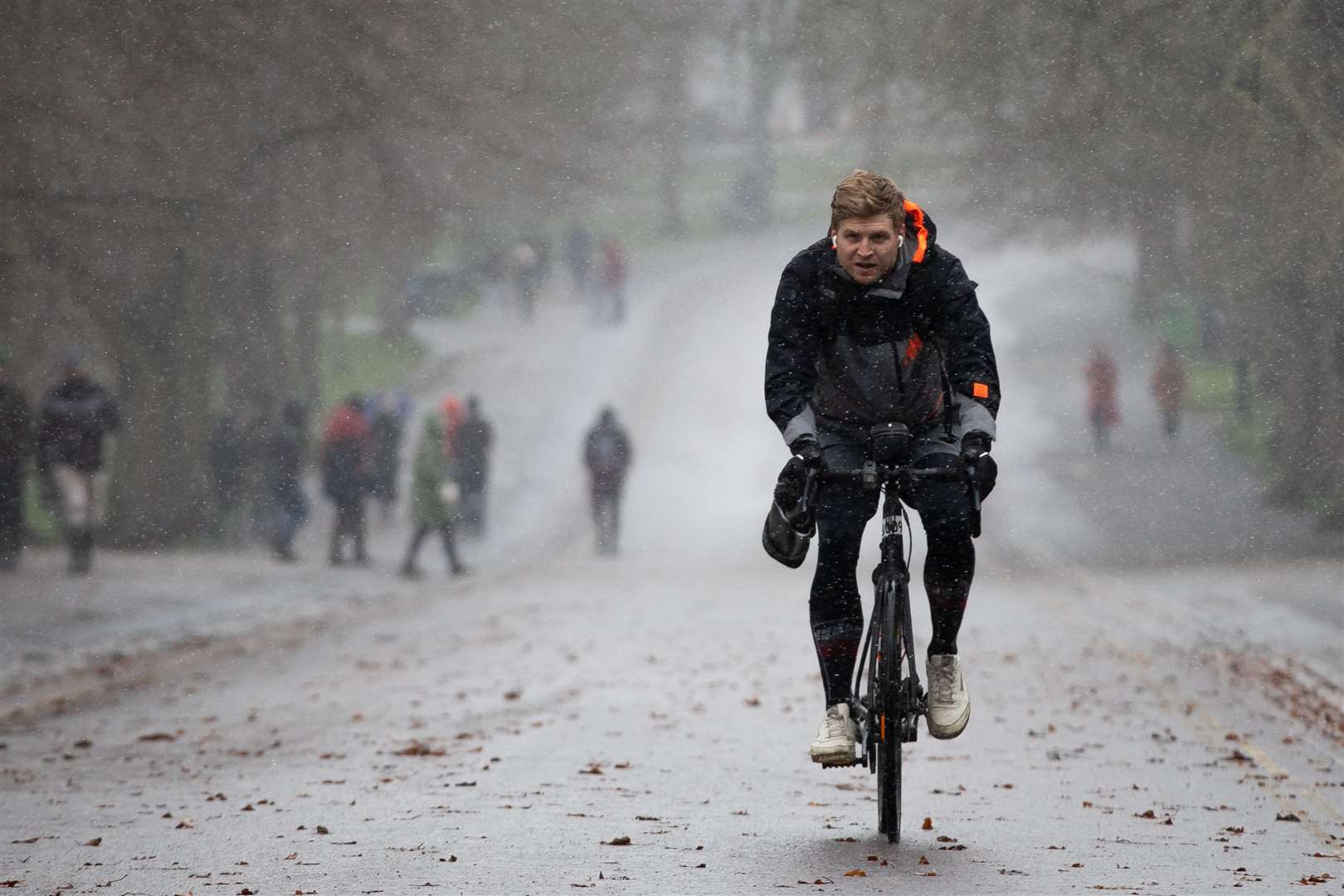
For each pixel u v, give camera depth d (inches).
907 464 700.0
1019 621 2030.0
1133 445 4276.6
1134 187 2785.4
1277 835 811.4
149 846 767.1
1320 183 2353.6
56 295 2847.0
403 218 3031.5
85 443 2694.4
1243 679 1494.8
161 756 1120.2
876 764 756.0
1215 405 4143.7
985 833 800.3
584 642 1854.1
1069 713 1285.7
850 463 706.8
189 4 2564.0
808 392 697.6
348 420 3078.2
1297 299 2561.5
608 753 1077.8
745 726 1211.9
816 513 697.6
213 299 3223.4
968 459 674.8
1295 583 2380.7
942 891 655.8
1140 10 2476.6
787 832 797.2
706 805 882.8
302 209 2923.2
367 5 2741.1
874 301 684.1
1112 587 2455.7
